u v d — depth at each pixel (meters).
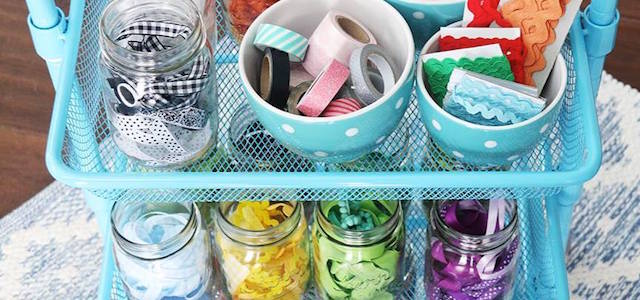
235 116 0.86
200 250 0.90
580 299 1.18
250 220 0.89
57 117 0.77
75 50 0.82
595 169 0.73
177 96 0.74
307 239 0.94
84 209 1.28
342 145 0.74
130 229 0.89
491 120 0.73
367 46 0.75
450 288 0.92
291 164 0.83
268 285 0.91
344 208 0.89
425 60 0.76
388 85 0.77
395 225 0.88
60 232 1.26
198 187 0.75
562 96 0.74
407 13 0.81
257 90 0.79
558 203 0.93
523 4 0.77
